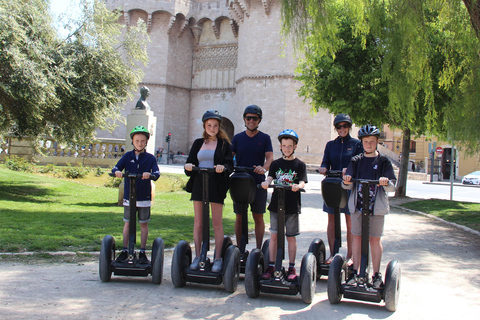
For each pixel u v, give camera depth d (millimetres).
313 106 19625
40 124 14398
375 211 4586
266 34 39969
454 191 27016
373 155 4727
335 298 4562
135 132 5316
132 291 4750
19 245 6504
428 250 7938
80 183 18344
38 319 3703
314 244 5508
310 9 10234
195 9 48469
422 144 48219
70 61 13883
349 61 17641
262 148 5879
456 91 11305
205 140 5164
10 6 12195
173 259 4938
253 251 4812
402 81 11320
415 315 4336
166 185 19109
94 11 14773
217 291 4957
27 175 17875
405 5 10016
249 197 5031
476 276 6078
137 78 16328
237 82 43625
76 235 7527
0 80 11836
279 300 4703
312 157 38781
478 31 8555
